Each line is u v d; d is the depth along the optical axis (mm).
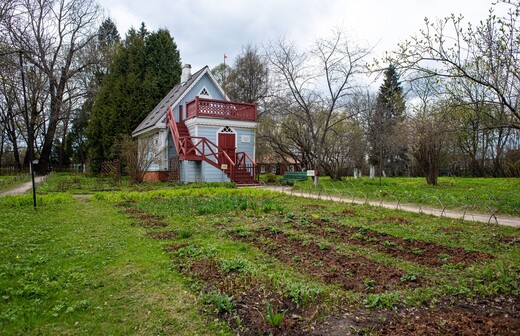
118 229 7309
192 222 8047
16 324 3191
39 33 29250
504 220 8492
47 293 3869
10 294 3824
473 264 4871
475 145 31281
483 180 23500
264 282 4105
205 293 3840
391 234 6770
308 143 24203
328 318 3270
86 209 10211
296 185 18688
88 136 30422
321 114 24359
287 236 6559
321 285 4094
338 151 23812
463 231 7059
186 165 19828
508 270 4543
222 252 5469
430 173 19766
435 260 5090
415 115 20578
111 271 4594
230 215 8945
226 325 3152
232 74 38344
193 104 20234
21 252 5496
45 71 29781
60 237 6551
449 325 3104
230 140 20750
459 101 8820
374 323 3178
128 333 3055
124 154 19891
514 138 28953
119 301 3689
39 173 33719
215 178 19906
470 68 7754
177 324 3203
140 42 30422
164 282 4211
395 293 3738
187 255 5273
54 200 11633
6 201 10742
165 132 22297
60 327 3162
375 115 22656
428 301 3682
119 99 29016
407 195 13320
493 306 3529
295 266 4824
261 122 26672
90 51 34250
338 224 7684
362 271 4598
